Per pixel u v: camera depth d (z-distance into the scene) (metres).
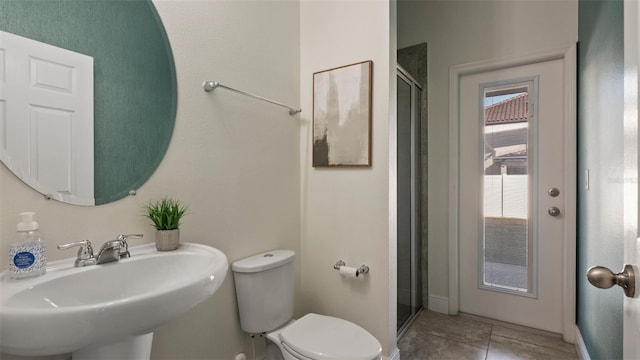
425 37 2.53
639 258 0.55
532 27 2.14
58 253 0.97
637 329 0.55
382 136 1.66
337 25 1.82
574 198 2.00
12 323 0.61
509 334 2.15
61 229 0.98
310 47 1.93
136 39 1.17
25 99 0.92
